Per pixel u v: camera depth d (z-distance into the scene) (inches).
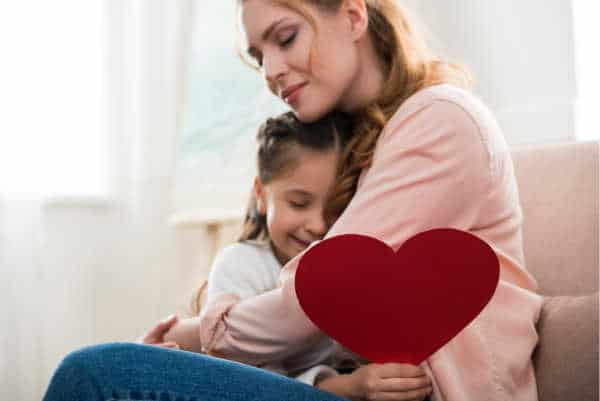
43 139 109.0
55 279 108.3
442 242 37.7
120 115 110.4
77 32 111.8
